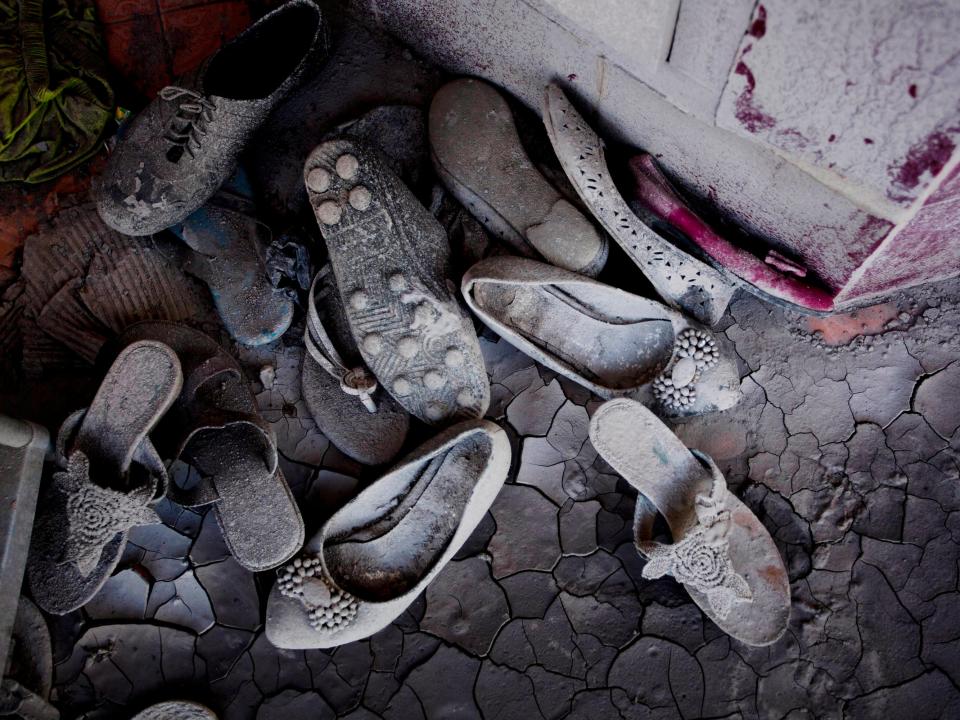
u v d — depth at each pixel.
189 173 2.00
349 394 2.05
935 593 1.95
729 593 1.89
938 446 2.03
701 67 1.61
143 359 1.91
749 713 1.93
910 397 2.06
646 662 1.97
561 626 2.00
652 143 1.99
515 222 2.04
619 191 2.08
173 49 2.26
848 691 1.92
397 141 2.15
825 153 1.55
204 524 2.05
